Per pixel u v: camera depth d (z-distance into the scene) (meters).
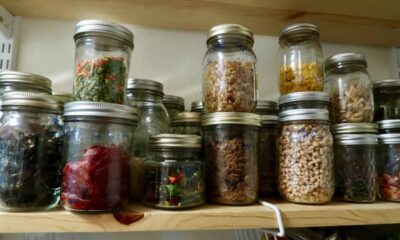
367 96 0.58
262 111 0.65
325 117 0.51
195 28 0.75
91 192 0.39
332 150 0.52
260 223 0.44
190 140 0.47
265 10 0.65
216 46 0.54
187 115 0.58
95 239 0.64
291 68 0.59
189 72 0.75
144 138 0.55
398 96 0.64
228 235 0.69
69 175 0.40
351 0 0.61
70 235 0.63
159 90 0.59
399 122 0.58
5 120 0.43
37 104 0.42
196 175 0.47
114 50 0.46
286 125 0.53
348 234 0.64
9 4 0.62
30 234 0.62
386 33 0.77
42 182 0.42
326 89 0.62
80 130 0.42
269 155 0.60
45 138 0.44
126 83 0.48
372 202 0.53
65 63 0.69
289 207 0.47
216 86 0.52
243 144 0.50
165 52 0.74
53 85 0.68
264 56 0.78
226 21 0.71
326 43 0.83
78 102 0.42
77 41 0.46
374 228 0.70
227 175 0.48
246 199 0.48
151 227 0.41
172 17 0.69
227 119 0.49
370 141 0.54
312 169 0.49
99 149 0.41
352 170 0.54
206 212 0.43
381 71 0.84
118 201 0.41
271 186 0.59
